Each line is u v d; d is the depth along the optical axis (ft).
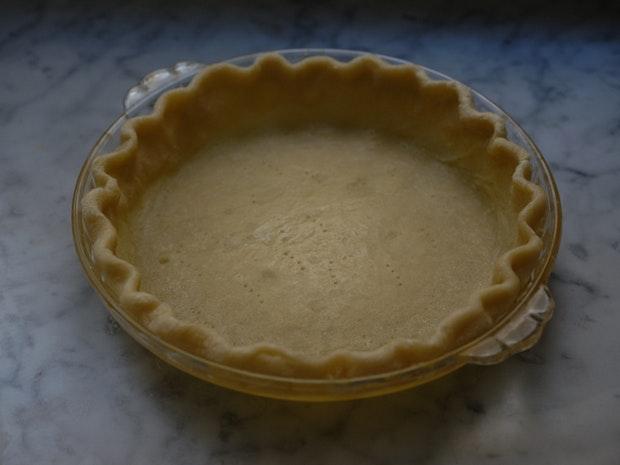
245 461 1.41
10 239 1.73
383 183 1.72
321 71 1.77
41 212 1.77
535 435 1.43
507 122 1.70
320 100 1.80
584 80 2.00
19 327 1.59
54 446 1.43
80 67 2.05
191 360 1.36
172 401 1.49
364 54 1.78
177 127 1.73
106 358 1.54
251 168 1.75
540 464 1.39
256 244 1.62
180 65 1.83
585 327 1.57
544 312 1.39
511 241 1.57
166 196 1.70
